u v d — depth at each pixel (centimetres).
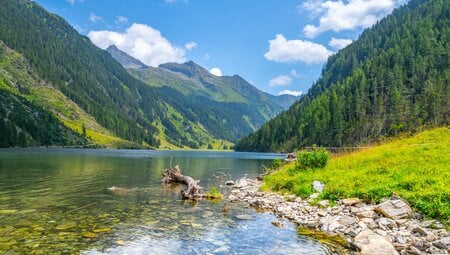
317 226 1627
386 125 14625
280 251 1266
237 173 4984
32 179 3441
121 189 2873
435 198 1544
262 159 10994
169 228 1583
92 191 2712
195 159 10331
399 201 1620
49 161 6562
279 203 2180
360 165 2678
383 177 2109
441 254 1154
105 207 2056
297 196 2284
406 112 14275
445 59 19012
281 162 4562
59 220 1683
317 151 3127
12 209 1928
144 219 1759
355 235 1442
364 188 1955
